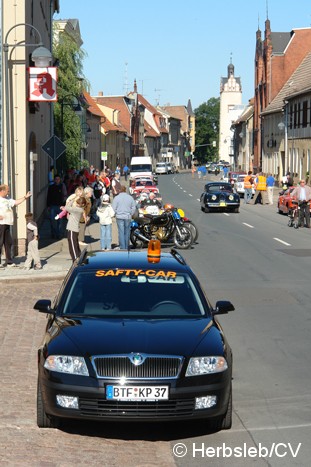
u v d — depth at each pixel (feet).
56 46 143.74
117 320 26.02
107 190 140.87
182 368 23.47
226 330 40.04
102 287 27.76
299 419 25.98
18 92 65.92
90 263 29.45
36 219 87.61
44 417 24.30
